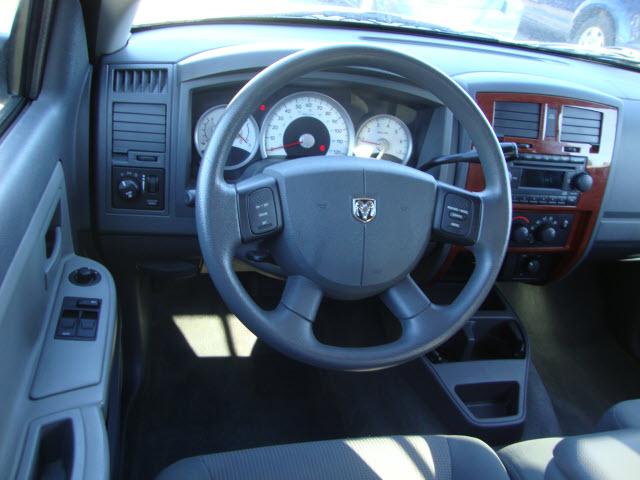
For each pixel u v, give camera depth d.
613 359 2.15
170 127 1.48
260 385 1.92
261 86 1.07
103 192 1.51
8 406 0.87
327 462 1.00
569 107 1.70
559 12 3.57
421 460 1.02
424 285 1.88
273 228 1.12
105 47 1.45
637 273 2.09
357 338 2.12
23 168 1.00
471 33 1.98
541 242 1.81
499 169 1.23
